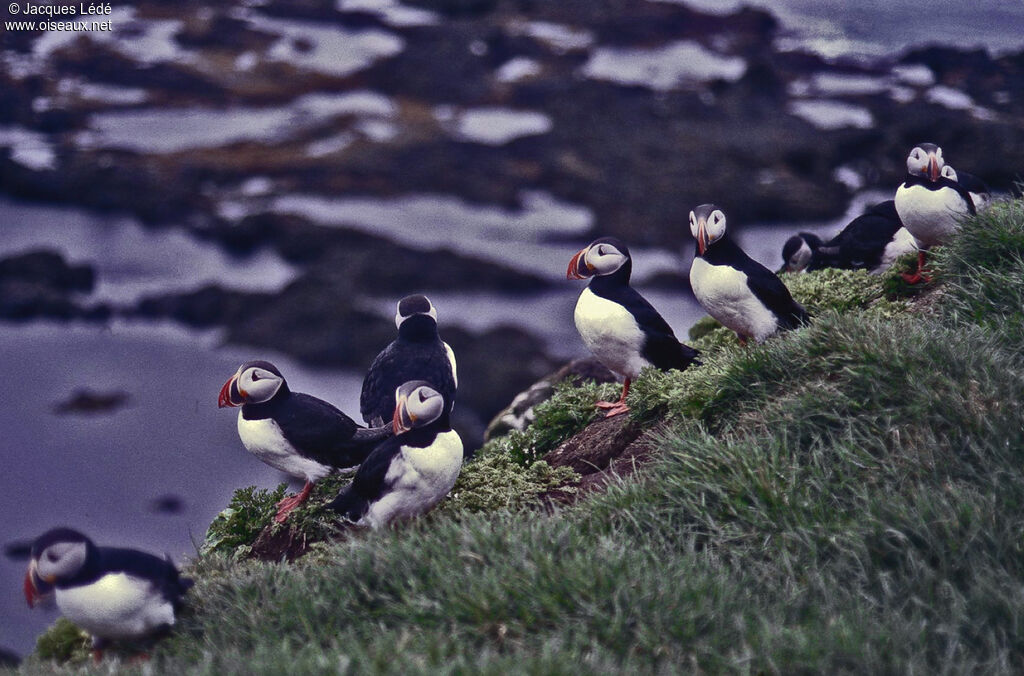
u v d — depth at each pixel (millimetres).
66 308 23688
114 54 35969
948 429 5945
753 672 4555
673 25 36625
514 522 5781
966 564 5082
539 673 4344
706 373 7324
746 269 7652
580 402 8469
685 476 6090
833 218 27047
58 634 6910
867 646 4508
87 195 28031
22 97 33000
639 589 4980
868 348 6492
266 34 37969
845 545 5387
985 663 4512
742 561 5539
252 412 7152
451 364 8469
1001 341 6770
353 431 7238
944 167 8844
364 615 5270
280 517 7359
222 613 5637
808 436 6273
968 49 31828
